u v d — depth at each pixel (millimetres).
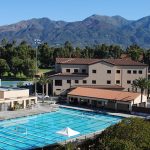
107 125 61781
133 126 27672
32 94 86750
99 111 72375
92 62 91812
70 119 66188
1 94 72438
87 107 77438
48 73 98625
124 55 174125
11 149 46344
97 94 79062
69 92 83062
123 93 76938
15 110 71250
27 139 51438
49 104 78875
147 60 149000
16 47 155500
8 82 119125
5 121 62594
